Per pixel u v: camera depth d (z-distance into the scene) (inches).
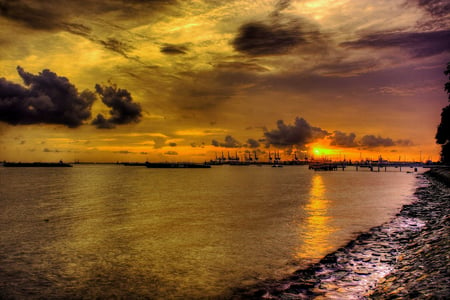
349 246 627.2
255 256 600.7
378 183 3225.9
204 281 475.2
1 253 650.2
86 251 661.3
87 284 473.1
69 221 1051.9
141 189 2571.4
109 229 904.9
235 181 3900.1
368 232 756.0
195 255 617.9
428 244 522.3
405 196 1775.3
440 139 2615.7
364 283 426.6
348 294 391.5
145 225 962.7
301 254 605.9
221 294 426.3
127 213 1227.2
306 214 1122.7
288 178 4726.9
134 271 528.1
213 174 6860.2
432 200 1425.9
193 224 967.0
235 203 1530.5
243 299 408.2
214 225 943.7
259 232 823.7
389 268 482.6
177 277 495.2
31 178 4734.3
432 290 320.8
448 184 2223.2
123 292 442.0
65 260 597.3
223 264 555.2
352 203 1455.5
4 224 1001.5
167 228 907.4
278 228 871.1
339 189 2404.0
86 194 2110.0
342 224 911.0
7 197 1904.5
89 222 1027.9
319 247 655.8
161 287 457.1
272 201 1594.5
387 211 1167.0
